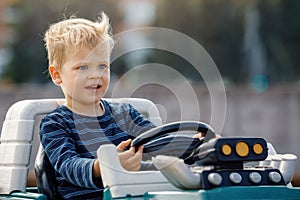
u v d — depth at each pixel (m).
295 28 33.28
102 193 5.17
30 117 5.53
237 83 33.03
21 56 34.88
